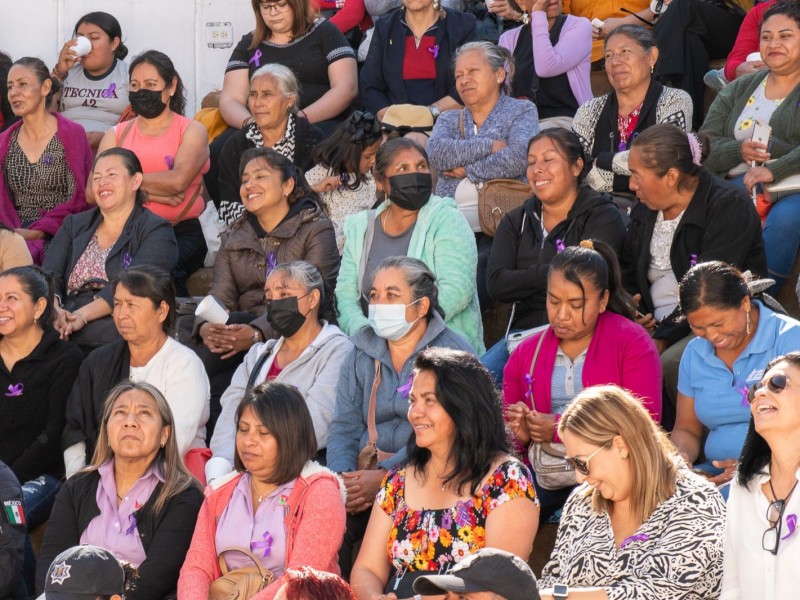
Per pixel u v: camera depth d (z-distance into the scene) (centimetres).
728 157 850
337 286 790
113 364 754
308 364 722
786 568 463
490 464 562
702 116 1013
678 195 748
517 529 550
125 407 636
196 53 1188
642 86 892
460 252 770
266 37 1069
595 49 1085
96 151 1083
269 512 597
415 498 573
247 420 600
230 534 596
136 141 972
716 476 632
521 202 859
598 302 666
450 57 1041
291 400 605
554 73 1002
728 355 648
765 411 467
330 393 713
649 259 764
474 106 909
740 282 636
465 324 772
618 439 509
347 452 683
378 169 783
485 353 758
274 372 733
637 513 511
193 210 968
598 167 873
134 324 737
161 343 750
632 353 660
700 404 652
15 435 764
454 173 901
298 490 599
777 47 837
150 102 960
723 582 487
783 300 803
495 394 573
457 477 561
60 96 1107
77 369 775
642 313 773
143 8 1182
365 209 902
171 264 865
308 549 582
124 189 864
